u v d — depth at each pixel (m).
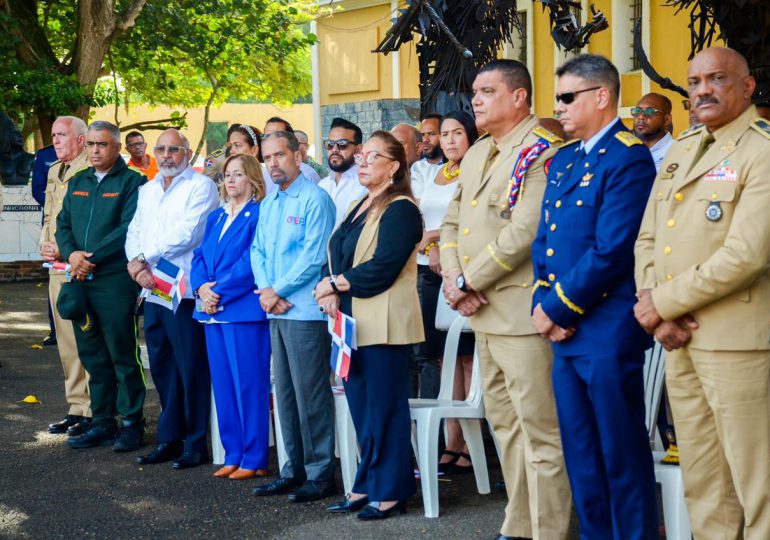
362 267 5.57
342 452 6.13
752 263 3.96
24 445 7.55
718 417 4.15
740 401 4.08
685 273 4.11
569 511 4.95
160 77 21.91
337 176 7.52
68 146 8.17
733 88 4.09
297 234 6.14
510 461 5.24
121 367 7.44
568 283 4.50
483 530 5.46
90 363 7.57
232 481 6.57
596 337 4.50
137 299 7.52
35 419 8.34
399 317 5.59
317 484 6.16
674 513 4.84
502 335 5.02
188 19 20.22
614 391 4.46
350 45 19.89
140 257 7.10
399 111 16.39
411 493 5.77
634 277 4.53
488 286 5.04
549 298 4.56
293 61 23.98
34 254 19.73
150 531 5.65
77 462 7.10
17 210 19.56
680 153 4.30
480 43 7.35
